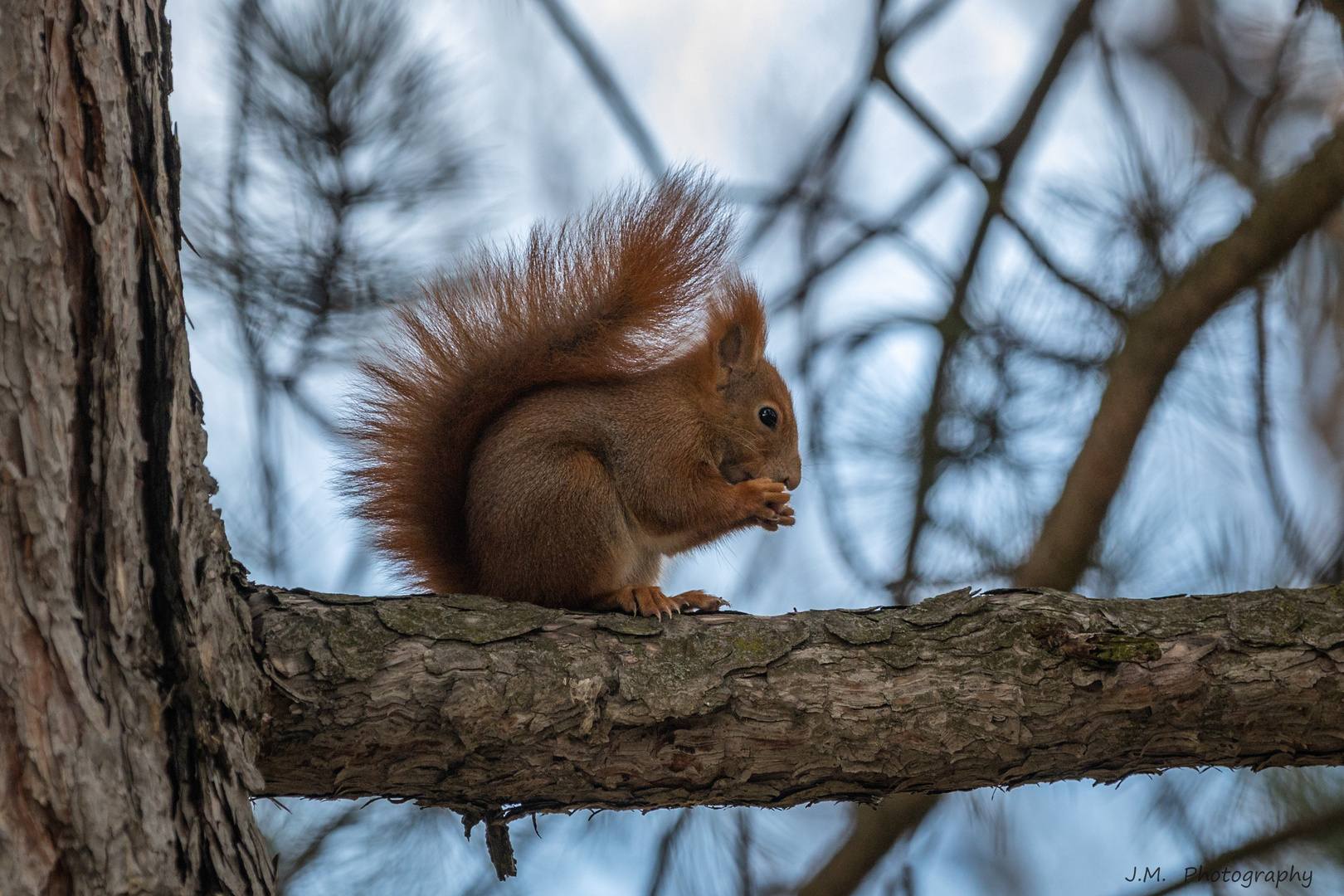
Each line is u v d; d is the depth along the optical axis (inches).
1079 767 240.1
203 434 211.2
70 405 187.0
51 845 171.3
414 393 323.6
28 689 175.8
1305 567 364.2
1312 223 375.9
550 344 333.4
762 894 400.8
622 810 247.6
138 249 198.4
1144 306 408.5
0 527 179.8
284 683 216.2
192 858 182.4
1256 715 234.4
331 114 320.5
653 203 339.6
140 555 191.5
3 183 184.1
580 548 301.7
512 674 225.1
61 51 190.2
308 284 323.9
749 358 371.6
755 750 233.0
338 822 339.3
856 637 239.5
